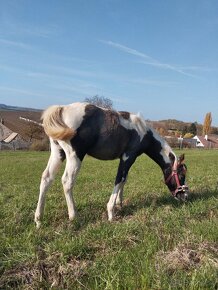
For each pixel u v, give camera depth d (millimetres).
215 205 3225
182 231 2357
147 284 1626
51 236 2336
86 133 2672
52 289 1653
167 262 1837
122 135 2865
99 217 2932
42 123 2699
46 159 11547
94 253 2057
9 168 8070
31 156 13344
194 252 1949
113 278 1663
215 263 1783
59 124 2590
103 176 5961
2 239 2246
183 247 2010
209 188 4277
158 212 2963
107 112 2807
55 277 1753
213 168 7730
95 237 2264
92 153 2814
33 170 7621
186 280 1644
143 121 3047
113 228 2400
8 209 3098
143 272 1709
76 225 2621
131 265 1820
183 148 23422
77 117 2646
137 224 2486
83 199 3553
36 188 4570
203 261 1842
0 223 2680
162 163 3285
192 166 8266
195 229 2350
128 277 1683
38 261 1843
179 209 3020
